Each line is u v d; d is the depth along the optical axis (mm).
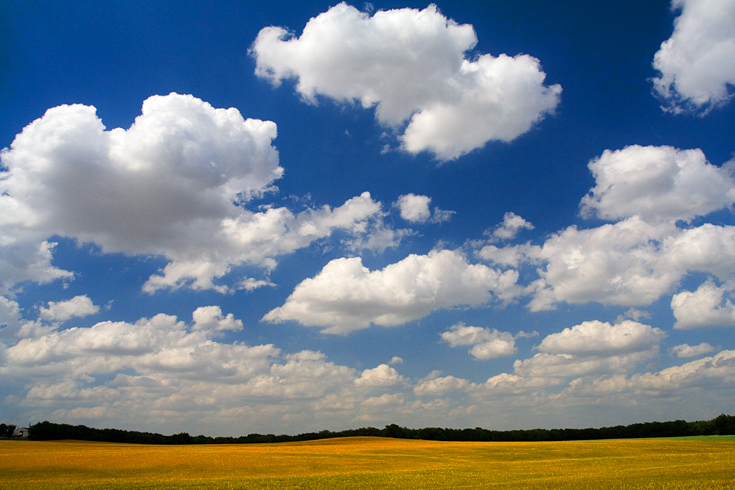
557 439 144625
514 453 72250
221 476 45719
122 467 50531
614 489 31797
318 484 39188
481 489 34312
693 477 36938
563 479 39125
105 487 37719
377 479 42500
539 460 62500
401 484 38781
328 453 71188
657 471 42906
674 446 78750
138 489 36656
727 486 31547
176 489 36656
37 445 88000
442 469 51875
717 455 63312
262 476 45625
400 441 107625
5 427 123250
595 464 54656
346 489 36031
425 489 35312
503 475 44719
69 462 53094
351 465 56219
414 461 61531
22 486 38625
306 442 109750
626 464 53344
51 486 38625
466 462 60781
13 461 53250
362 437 121938
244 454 66562
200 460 57250
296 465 55156
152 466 51562
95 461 54375
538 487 34281
